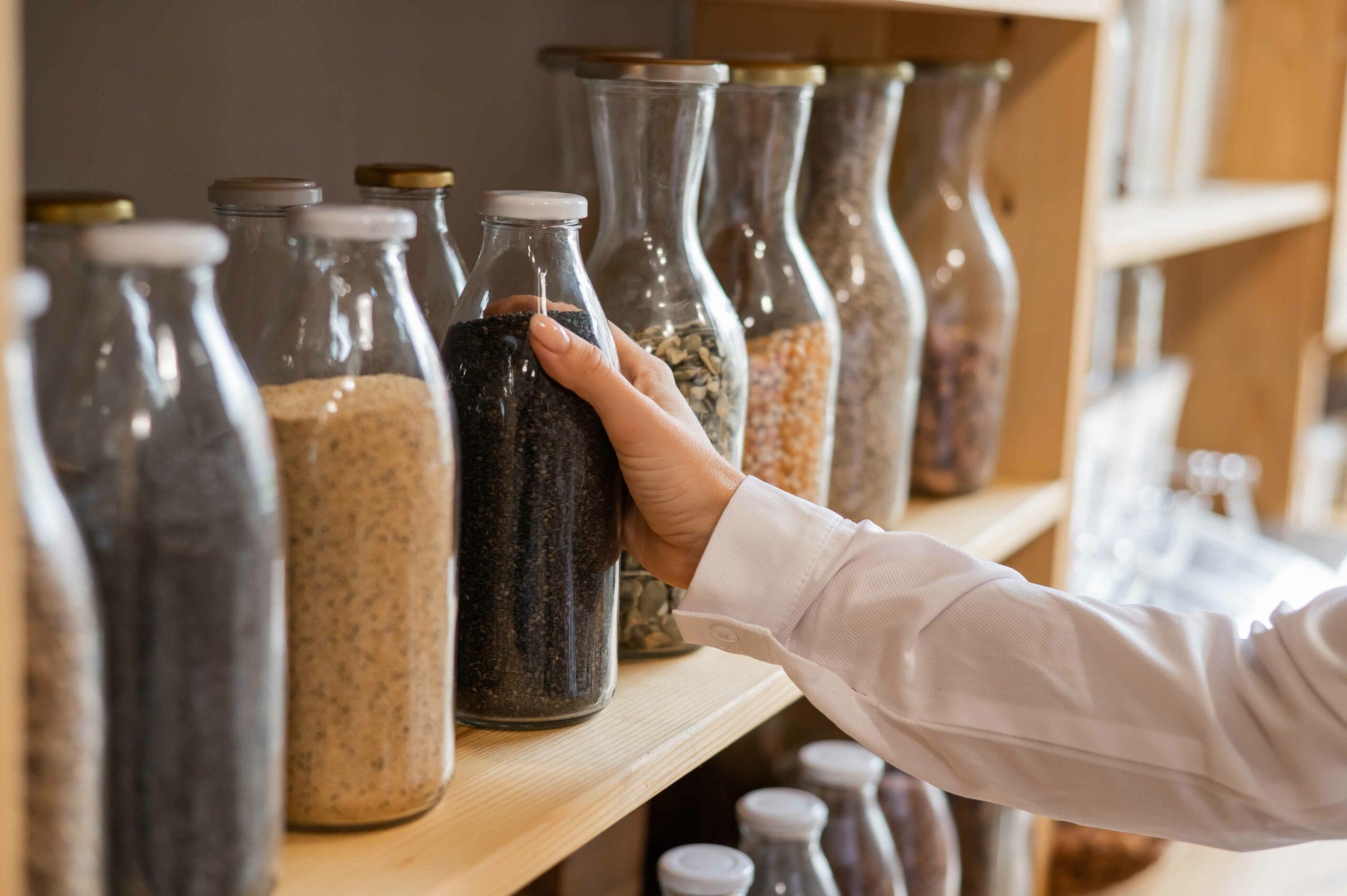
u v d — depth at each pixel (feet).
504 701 2.23
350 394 1.72
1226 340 6.88
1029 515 3.78
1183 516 6.08
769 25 4.04
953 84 3.64
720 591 2.40
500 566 2.17
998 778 2.48
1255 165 6.64
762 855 3.44
